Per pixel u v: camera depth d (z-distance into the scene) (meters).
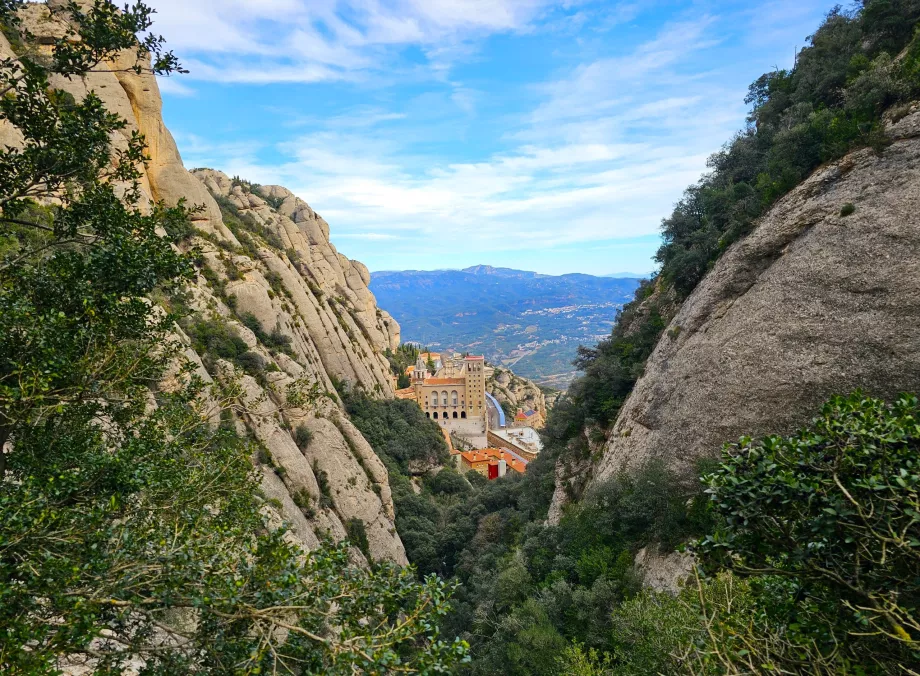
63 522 10.88
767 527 11.66
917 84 32.41
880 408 11.18
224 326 61.53
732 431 34.56
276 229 122.38
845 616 11.16
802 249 34.16
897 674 10.43
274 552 10.78
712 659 13.88
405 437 101.44
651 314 56.34
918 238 28.73
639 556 36.94
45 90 14.02
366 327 140.25
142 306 15.75
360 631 9.55
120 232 15.25
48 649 8.65
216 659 10.21
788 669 12.48
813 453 11.30
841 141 35.28
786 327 33.22
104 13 14.35
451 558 71.81
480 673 36.66
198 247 17.53
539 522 55.50
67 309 14.59
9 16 14.53
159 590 10.30
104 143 15.38
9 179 14.12
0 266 14.34
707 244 47.22
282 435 56.53
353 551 55.88
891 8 38.81
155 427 17.22
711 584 18.30
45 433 13.90
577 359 67.12
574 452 59.38
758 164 51.09
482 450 136.88
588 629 33.19
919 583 9.75
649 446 42.09
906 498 9.65
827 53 46.41
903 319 28.34
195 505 15.18
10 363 12.51
